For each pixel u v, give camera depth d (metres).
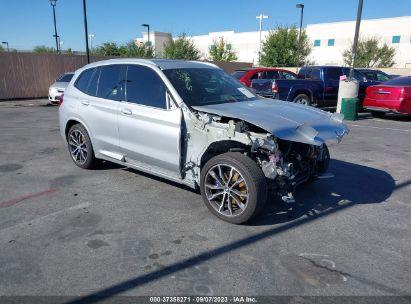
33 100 19.38
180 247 3.62
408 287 3.00
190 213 4.41
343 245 3.68
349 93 12.29
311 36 56.66
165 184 5.44
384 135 9.54
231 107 4.46
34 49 54.25
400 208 4.63
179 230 3.98
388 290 2.96
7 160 6.86
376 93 12.26
